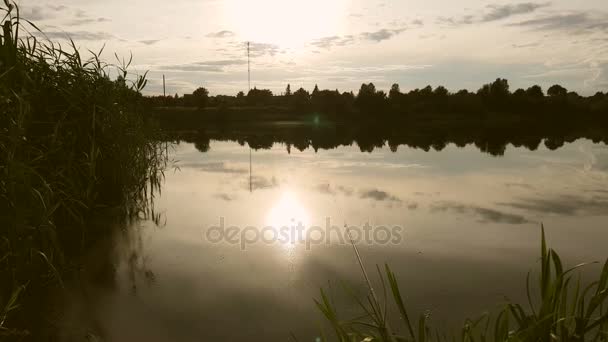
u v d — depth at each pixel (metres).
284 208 4.36
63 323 1.93
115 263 2.69
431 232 3.52
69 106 2.79
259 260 2.81
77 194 2.71
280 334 1.90
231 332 1.92
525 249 3.09
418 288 2.38
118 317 2.02
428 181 6.18
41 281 2.30
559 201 4.79
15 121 2.12
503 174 6.84
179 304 2.16
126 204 3.77
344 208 4.40
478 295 2.29
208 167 7.55
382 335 1.49
